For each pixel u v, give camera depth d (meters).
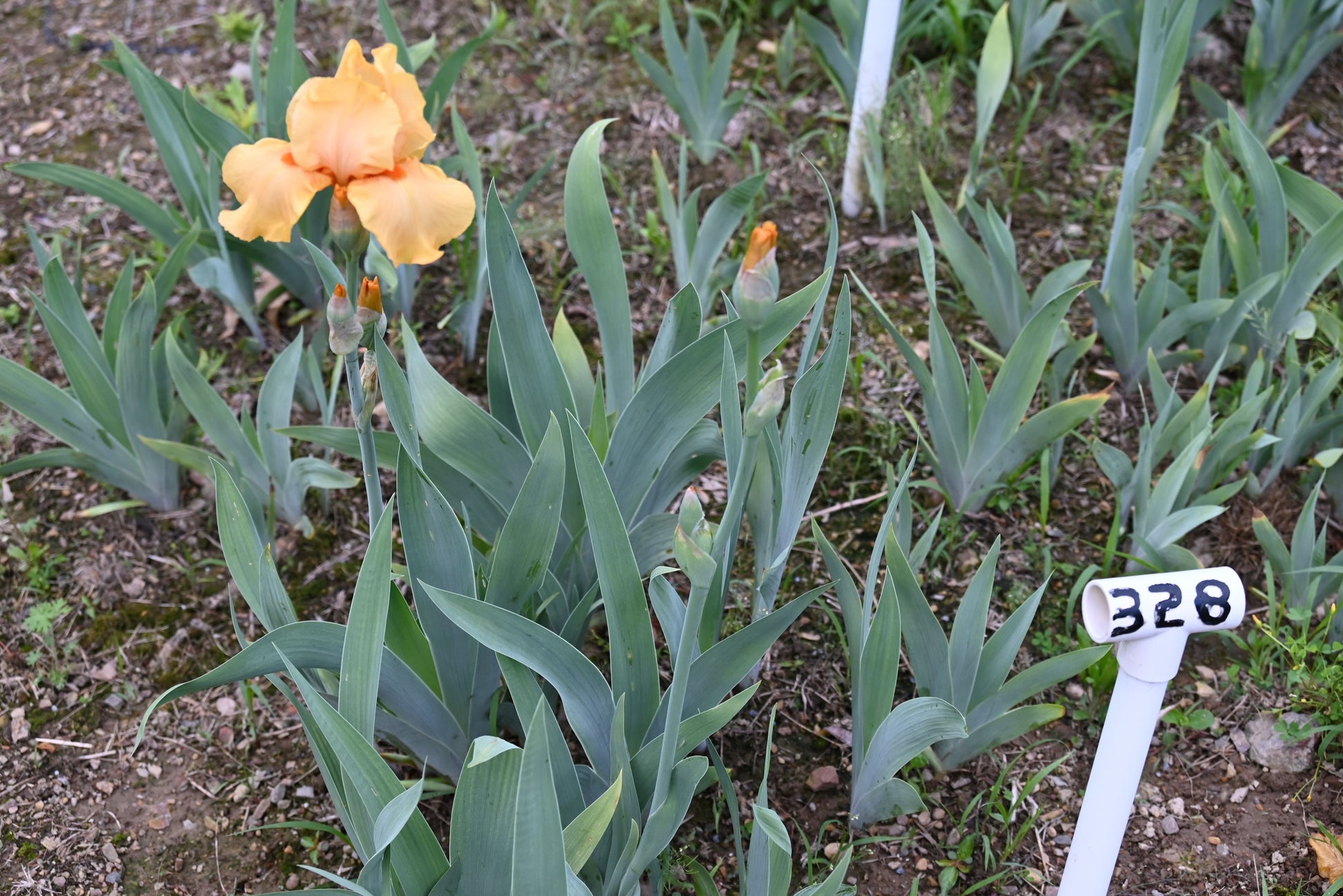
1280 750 2.12
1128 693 1.46
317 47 3.77
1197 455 2.18
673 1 3.99
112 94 3.65
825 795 2.09
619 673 1.66
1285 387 2.45
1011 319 2.71
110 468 2.46
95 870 1.98
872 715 1.86
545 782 1.19
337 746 1.36
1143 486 2.32
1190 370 2.85
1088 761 2.14
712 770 1.84
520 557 1.75
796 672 2.29
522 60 3.81
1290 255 3.04
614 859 1.70
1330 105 3.58
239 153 1.51
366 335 1.65
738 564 2.47
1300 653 2.12
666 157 3.47
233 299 2.80
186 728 2.21
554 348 1.93
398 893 1.54
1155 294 2.63
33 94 3.66
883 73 2.96
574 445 1.49
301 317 2.99
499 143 3.49
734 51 3.58
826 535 2.54
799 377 1.79
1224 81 3.61
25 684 2.27
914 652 1.95
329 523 2.56
